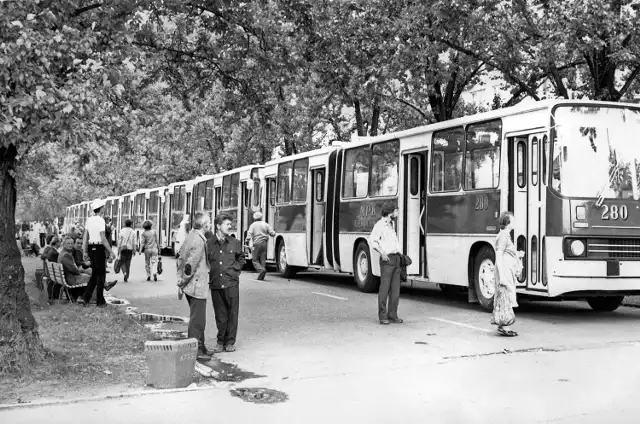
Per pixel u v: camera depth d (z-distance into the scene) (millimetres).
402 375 8867
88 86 8102
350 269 20234
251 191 28438
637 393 7816
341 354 10312
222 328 10664
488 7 19562
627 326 12992
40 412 7148
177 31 15516
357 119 28906
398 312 15094
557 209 13164
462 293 19750
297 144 33719
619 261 13312
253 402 7590
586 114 13547
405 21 20250
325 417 6988
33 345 8930
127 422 6805
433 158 16766
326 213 21703
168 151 46562
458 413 7086
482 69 25828
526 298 17719
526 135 13930
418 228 17578
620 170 13562
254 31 15414
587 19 17516
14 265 8883
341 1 20828
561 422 6711
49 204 56844
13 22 7598
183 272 10219
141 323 13172
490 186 14758
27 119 7969
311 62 17188
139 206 49500
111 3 9344
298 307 15906
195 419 6914
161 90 17531
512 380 8508
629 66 20234
